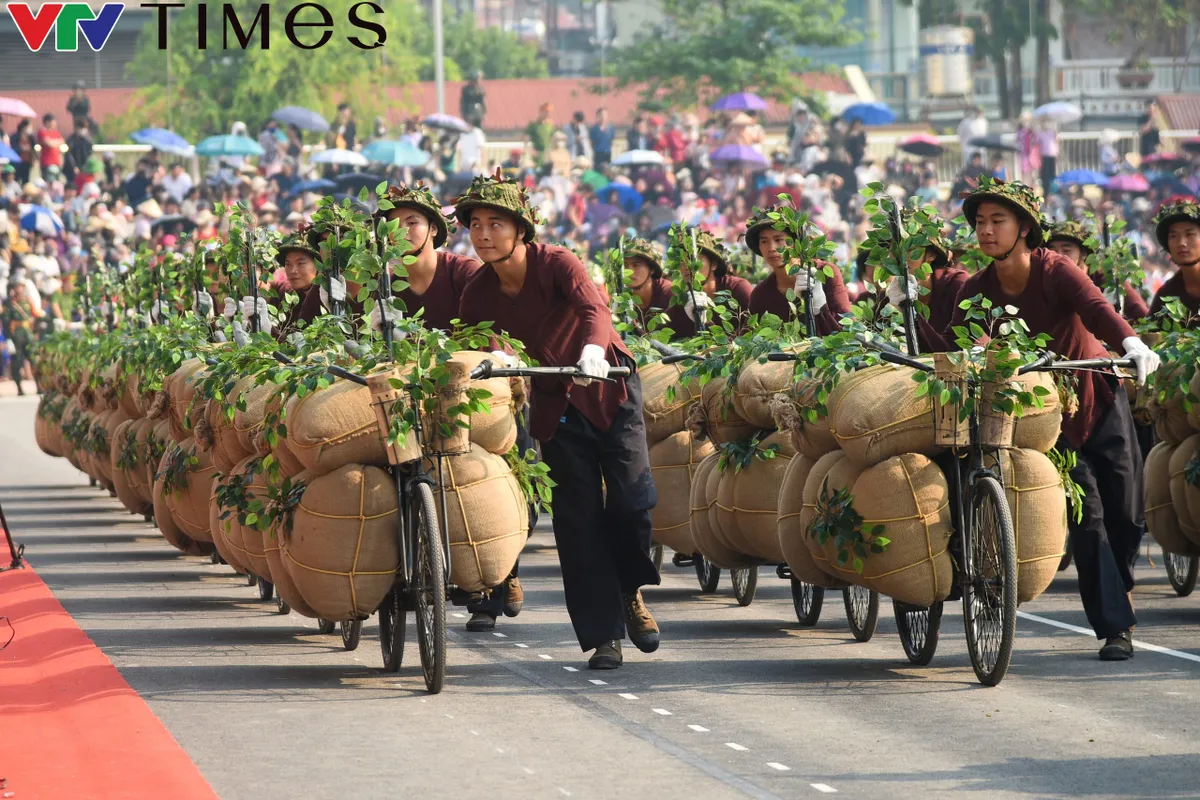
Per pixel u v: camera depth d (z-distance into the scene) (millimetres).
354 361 22688
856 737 19047
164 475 29797
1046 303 23141
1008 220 22922
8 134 118125
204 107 129250
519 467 22875
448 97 139375
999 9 133000
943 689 21734
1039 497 22000
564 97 138750
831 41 135875
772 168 122000
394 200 24844
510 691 21750
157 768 17500
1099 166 126812
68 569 34469
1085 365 21562
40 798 16484
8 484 54500
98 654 24219
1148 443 30672
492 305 23391
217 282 35031
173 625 27375
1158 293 29641
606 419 22750
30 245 109000
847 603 25766
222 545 25828
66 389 50062
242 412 24281
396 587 22172
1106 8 132250
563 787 16922
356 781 17188
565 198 121062
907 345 23203
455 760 18047
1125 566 24250
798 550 23594
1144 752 18234
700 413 26500
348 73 131250
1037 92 132875
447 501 22047
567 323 23219
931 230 23156
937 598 22094
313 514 21797
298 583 22062
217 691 21844
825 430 22859
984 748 18469
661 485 28656
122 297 49188
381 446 21844
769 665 23516
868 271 25000
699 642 25500
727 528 26047
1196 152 124562
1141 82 132250
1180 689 21641
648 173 119688
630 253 34375
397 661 22984
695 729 19484
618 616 23219
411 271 25156
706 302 32219
